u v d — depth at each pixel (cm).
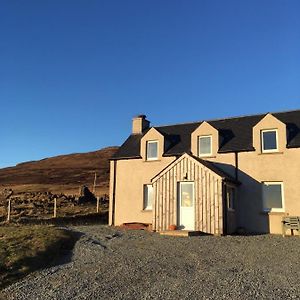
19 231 1788
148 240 1759
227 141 2536
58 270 1216
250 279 1051
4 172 8944
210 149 2547
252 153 2383
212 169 2227
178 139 2770
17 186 6662
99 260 1320
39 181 7444
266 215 2272
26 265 1263
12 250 1406
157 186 2339
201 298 899
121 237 1866
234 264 1240
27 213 3331
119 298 920
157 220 2297
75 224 2848
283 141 2305
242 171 2392
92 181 7256
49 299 940
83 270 1196
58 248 1515
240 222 2338
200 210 2189
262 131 2395
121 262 1275
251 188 2347
